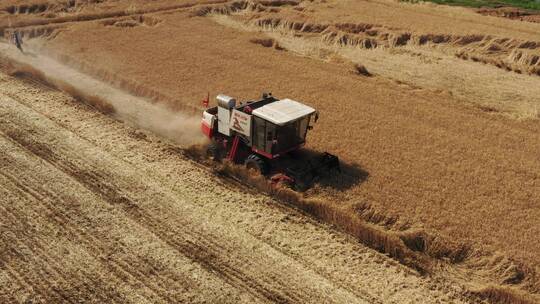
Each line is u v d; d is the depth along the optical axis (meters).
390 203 19.14
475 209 18.97
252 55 35.78
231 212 18.81
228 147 21.92
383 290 15.54
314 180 20.38
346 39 40.91
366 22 44.03
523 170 21.98
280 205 19.34
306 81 31.19
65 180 20.34
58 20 42.53
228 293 15.11
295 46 39.84
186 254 16.56
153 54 35.00
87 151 22.66
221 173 21.31
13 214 18.16
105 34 39.28
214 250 16.80
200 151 22.73
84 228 17.58
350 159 22.12
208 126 22.08
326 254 16.91
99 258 16.23
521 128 26.39
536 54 36.53
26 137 23.61
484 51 39.00
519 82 33.84
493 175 21.42
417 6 51.09
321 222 18.48
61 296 14.77
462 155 23.03
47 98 27.94
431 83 33.06
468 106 28.95
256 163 20.34
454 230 17.73
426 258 16.80
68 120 25.52
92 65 32.19
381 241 17.23
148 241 17.06
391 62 36.97
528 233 17.66
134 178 20.73
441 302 15.20
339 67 34.41
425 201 19.27
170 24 42.88
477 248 16.94
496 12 52.41
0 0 47.59
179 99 27.59
